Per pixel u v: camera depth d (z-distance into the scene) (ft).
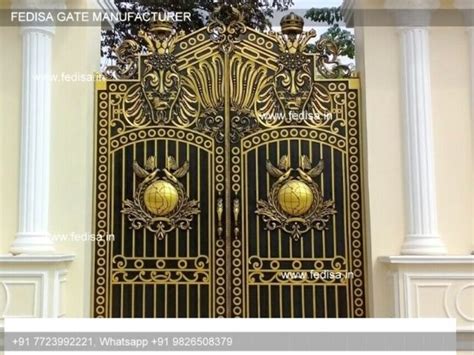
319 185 14.17
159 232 14.02
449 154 13.56
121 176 14.20
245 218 14.06
